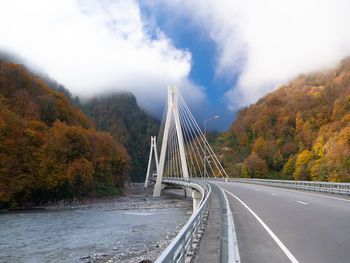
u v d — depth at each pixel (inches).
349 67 4436.5
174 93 2908.5
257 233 371.2
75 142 2285.9
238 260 194.1
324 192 1018.7
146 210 1819.6
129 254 734.5
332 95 3754.9
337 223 422.6
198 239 326.6
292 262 244.4
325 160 2370.8
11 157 1766.7
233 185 1689.2
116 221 1317.7
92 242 877.2
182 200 2642.7
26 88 2716.5
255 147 3927.2
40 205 1940.2
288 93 4889.3
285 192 1072.8
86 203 2191.2
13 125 1849.2
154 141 5836.6
